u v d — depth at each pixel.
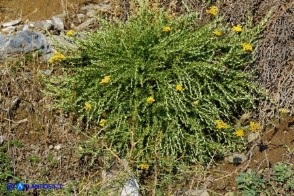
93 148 1.44
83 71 1.48
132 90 1.45
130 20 1.56
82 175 1.43
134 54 1.47
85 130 1.48
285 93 1.49
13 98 1.49
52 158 1.44
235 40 1.49
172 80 1.45
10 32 1.61
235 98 1.44
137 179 1.39
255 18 1.56
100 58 1.48
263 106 1.49
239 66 1.50
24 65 1.53
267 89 1.50
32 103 1.49
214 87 1.47
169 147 1.42
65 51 1.55
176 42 1.46
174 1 1.60
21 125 1.47
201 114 1.43
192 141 1.41
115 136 1.43
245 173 1.40
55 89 1.48
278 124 1.48
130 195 1.36
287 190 1.39
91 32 1.55
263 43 1.51
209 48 1.48
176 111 1.41
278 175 1.40
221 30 1.50
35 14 1.65
